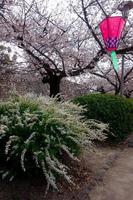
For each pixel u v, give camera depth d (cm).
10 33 845
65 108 462
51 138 358
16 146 345
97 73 1229
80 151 421
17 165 365
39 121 372
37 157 344
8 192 350
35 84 1172
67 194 371
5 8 815
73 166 442
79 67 984
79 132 406
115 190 398
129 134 648
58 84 977
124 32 1012
